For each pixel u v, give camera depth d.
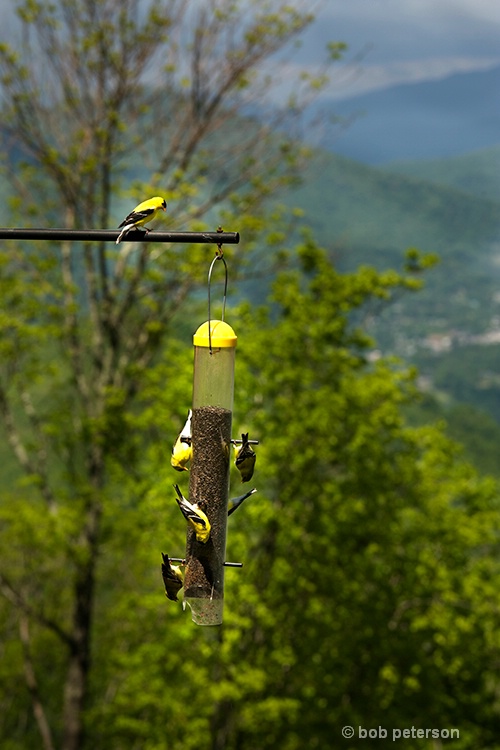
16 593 22.25
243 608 19.48
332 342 20.88
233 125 24.38
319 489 20.00
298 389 20.33
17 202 22.77
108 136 22.81
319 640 19.64
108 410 20.94
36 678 27.06
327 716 19.97
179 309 24.19
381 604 20.03
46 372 22.92
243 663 18.72
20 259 22.72
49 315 23.11
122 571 24.61
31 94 22.61
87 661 23.70
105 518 22.45
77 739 23.55
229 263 22.72
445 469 21.86
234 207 23.55
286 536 19.06
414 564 20.34
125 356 24.38
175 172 22.69
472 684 21.72
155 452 19.55
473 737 21.25
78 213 23.25
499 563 21.75
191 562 5.82
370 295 21.39
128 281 23.45
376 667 20.45
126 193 22.14
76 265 25.70
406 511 20.97
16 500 22.44
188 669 18.78
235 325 21.12
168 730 20.08
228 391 5.88
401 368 21.78
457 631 20.17
